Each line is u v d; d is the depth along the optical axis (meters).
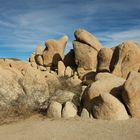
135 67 21.55
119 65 21.81
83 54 27.84
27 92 16.81
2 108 15.12
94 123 12.32
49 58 31.48
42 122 13.12
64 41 32.44
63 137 10.61
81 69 27.67
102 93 13.37
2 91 15.71
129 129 11.10
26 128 12.25
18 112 15.22
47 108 15.12
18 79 17.16
